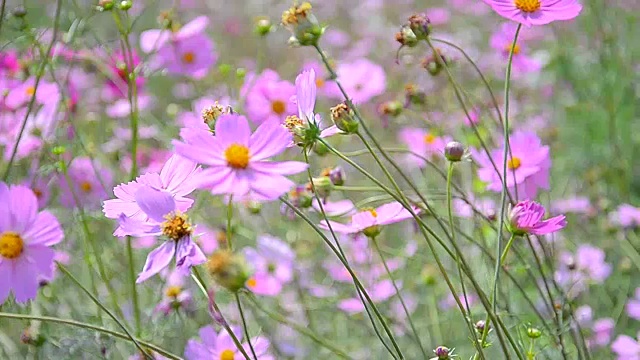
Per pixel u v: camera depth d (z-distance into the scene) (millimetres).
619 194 1929
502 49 1820
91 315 1566
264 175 1160
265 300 1688
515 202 1336
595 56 2324
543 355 1414
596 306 1658
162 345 1524
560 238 1701
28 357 1516
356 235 1405
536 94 2420
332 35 2953
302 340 1645
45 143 1615
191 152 1163
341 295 1640
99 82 2201
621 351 1473
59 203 1794
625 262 1694
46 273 1216
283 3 3342
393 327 1600
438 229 1711
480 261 1621
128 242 1503
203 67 1913
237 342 1179
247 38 3062
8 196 1213
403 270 1718
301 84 1232
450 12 3174
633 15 2498
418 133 1748
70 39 1646
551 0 1254
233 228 1678
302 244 1733
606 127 2154
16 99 1641
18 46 1757
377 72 1811
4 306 1486
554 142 2129
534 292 1562
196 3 3264
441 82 2156
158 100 2447
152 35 1900
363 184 2059
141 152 1891
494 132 1937
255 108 1720
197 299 1562
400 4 3293
